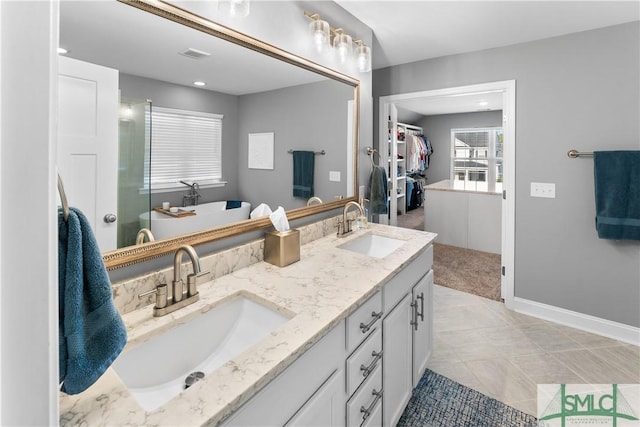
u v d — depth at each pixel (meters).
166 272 1.16
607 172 2.31
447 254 4.44
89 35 0.96
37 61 0.37
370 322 1.27
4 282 0.36
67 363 0.63
